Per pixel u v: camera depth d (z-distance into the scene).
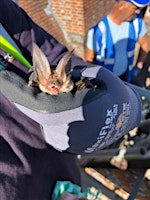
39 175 0.29
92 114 0.27
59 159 0.32
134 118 0.33
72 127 0.27
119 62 0.92
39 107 0.25
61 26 2.18
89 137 0.28
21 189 0.26
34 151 0.29
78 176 0.37
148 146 0.73
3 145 0.27
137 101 0.35
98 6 2.27
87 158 0.72
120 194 0.72
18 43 0.34
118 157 0.70
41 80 0.23
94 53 0.90
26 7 1.93
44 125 0.26
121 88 0.31
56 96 0.25
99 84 0.29
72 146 0.29
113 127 0.29
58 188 0.30
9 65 0.29
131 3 0.81
